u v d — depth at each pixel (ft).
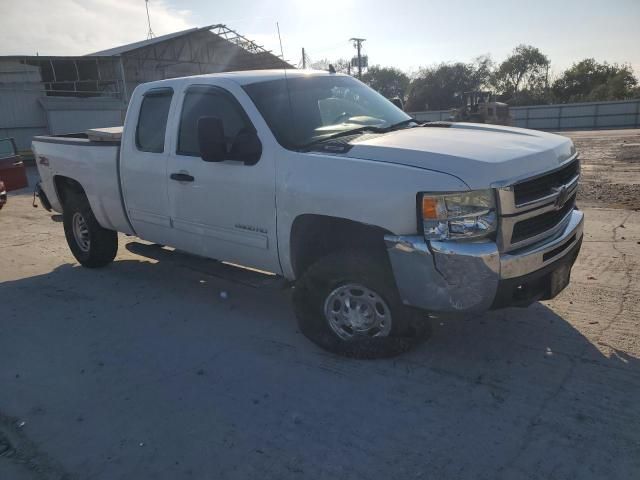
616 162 51.16
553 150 12.37
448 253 10.75
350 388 11.82
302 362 13.14
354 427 10.44
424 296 11.34
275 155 13.30
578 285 16.72
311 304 13.33
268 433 10.43
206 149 13.46
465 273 10.77
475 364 12.49
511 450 9.52
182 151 15.93
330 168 12.21
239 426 10.71
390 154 11.80
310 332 13.58
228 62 146.51
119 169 18.16
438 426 10.31
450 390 11.50
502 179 10.76
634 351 12.60
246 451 9.95
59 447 10.37
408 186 11.03
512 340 13.52
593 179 39.47
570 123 154.40
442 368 12.39
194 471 9.48
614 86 224.33
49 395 12.28
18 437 10.77
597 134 107.24
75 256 22.16
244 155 13.70
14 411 11.71
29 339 15.35
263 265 14.43
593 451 9.36
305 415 10.94
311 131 13.87
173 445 10.23
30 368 13.62
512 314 14.97
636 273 17.44
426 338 13.05
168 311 16.93
